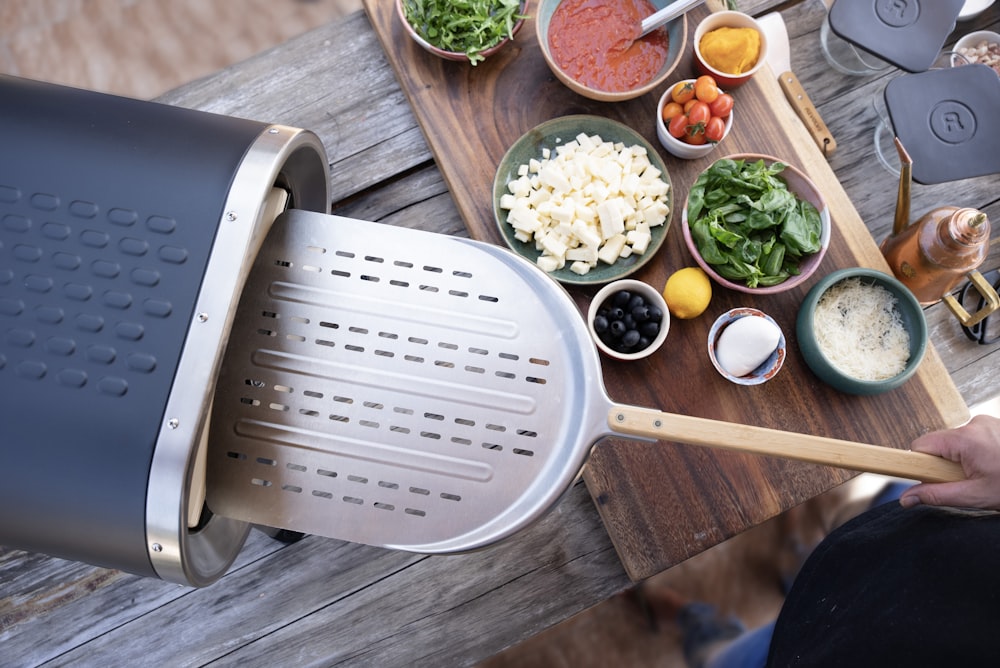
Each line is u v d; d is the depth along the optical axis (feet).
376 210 5.08
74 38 7.29
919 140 4.52
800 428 4.10
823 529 5.47
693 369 4.17
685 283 4.08
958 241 3.92
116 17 7.32
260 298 2.95
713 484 4.05
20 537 2.62
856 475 4.03
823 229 4.12
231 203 2.67
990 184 5.16
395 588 4.81
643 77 4.60
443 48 4.59
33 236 2.64
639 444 4.09
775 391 4.13
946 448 2.80
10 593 4.73
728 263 4.07
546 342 2.87
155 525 2.46
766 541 5.47
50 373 2.51
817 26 5.41
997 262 5.06
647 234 4.27
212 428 2.85
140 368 2.51
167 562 2.57
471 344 2.88
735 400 4.13
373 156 5.09
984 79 4.56
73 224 2.65
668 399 4.14
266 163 2.76
